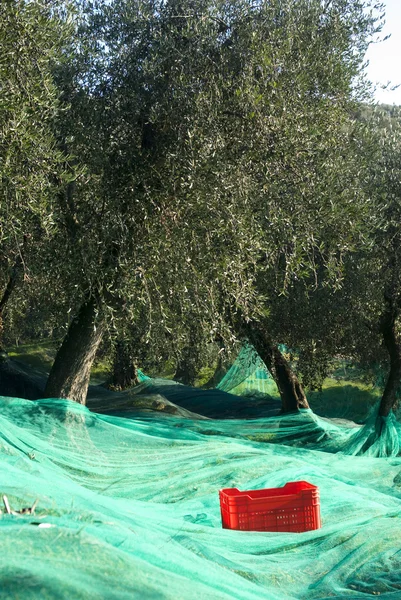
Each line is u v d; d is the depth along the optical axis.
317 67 9.92
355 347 14.65
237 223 8.61
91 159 8.93
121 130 9.24
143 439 9.29
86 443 8.93
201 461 9.04
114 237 8.80
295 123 9.07
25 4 7.07
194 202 8.60
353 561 5.25
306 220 9.16
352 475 9.98
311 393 21.58
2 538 2.49
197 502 7.59
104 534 3.27
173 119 8.95
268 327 14.11
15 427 8.23
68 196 9.09
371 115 11.84
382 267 12.52
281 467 9.07
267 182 9.03
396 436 13.12
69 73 9.05
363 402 20.27
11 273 10.79
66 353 9.72
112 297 8.98
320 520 6.29
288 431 13.84
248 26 9.23
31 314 15.20
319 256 12.54
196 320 9.09
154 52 9.14
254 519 6.18
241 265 8.80
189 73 8.99
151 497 8.04
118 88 9.22
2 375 14.56
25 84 7.12
